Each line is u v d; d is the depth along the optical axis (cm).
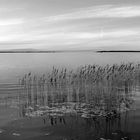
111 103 2567
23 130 1812
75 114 2212
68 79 3884
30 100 2745
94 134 1722
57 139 1644
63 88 3369
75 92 3119
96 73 3669
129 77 3794
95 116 2166
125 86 3378
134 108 2394
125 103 2594
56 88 3378
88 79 3672
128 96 2886
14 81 4134
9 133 1745
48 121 2027
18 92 3172
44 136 1694
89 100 2736
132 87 3381
